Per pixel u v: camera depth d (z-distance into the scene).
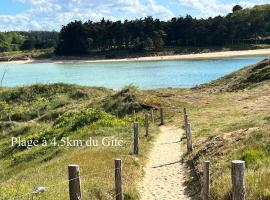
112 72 117.25
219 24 190.12
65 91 59.78
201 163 18.12
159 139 27.44
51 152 27.42
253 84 49.38
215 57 157.50
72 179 10.99
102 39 198.88
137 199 15.25
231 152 17.55
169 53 183.12
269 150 16.42
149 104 42.25
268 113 29.47
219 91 50.47
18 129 42.38
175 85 81.06
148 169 19.78
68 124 34.16
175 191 16.31
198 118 34.38
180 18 199.38
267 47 180.50
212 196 13.38
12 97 60.28
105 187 15.05
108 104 43.91
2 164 28.83
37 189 14.23
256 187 12.42
